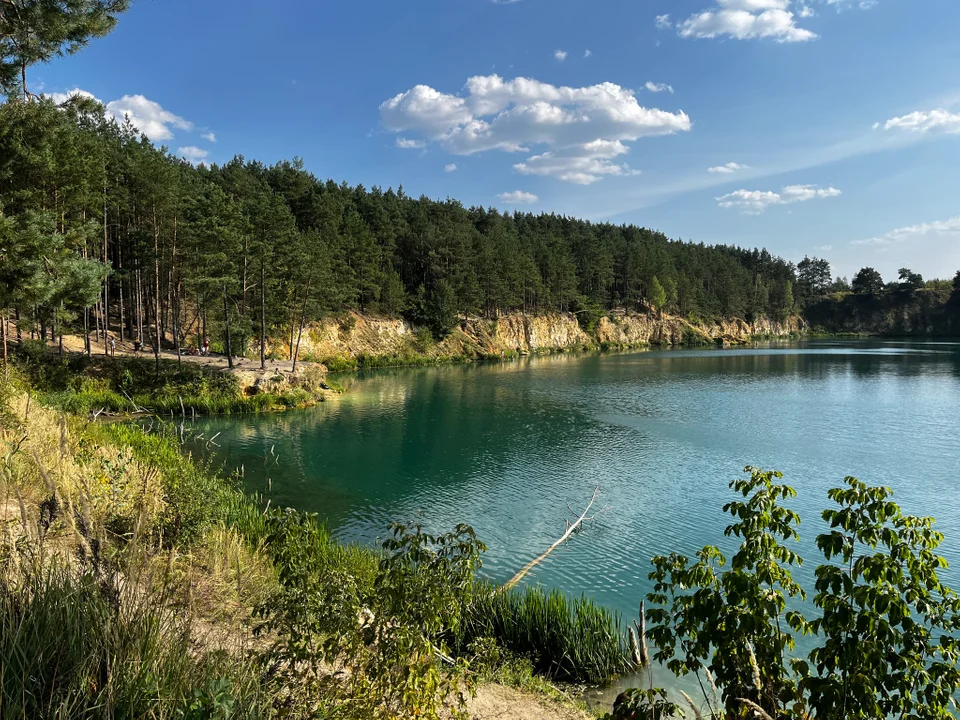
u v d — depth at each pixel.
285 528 6.02
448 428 38.50
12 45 13.23
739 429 38.06
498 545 18.67
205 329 56.31
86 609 3.91
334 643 4.62
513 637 11.31
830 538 4.79
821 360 92.31
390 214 111.31
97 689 3.39
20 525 5.66
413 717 4.51
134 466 11.84
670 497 23.92
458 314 106.81
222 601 7.38
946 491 24.64
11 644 3.36
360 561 12.45
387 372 78.19
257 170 105.62
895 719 5.93
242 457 29.78
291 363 56.28
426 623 4.72
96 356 44.50
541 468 28.56
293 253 56.53
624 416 42.84
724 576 4.89
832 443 33.84
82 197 30.20
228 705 3.51
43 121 14.49
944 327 189.75
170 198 46.03
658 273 147.50
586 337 130.75
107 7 13.45
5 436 11.23
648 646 11.81
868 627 4.32
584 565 17.20
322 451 31.64
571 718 8.21
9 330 45.16
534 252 127.62
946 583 15.65
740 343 148.25
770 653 4.65
